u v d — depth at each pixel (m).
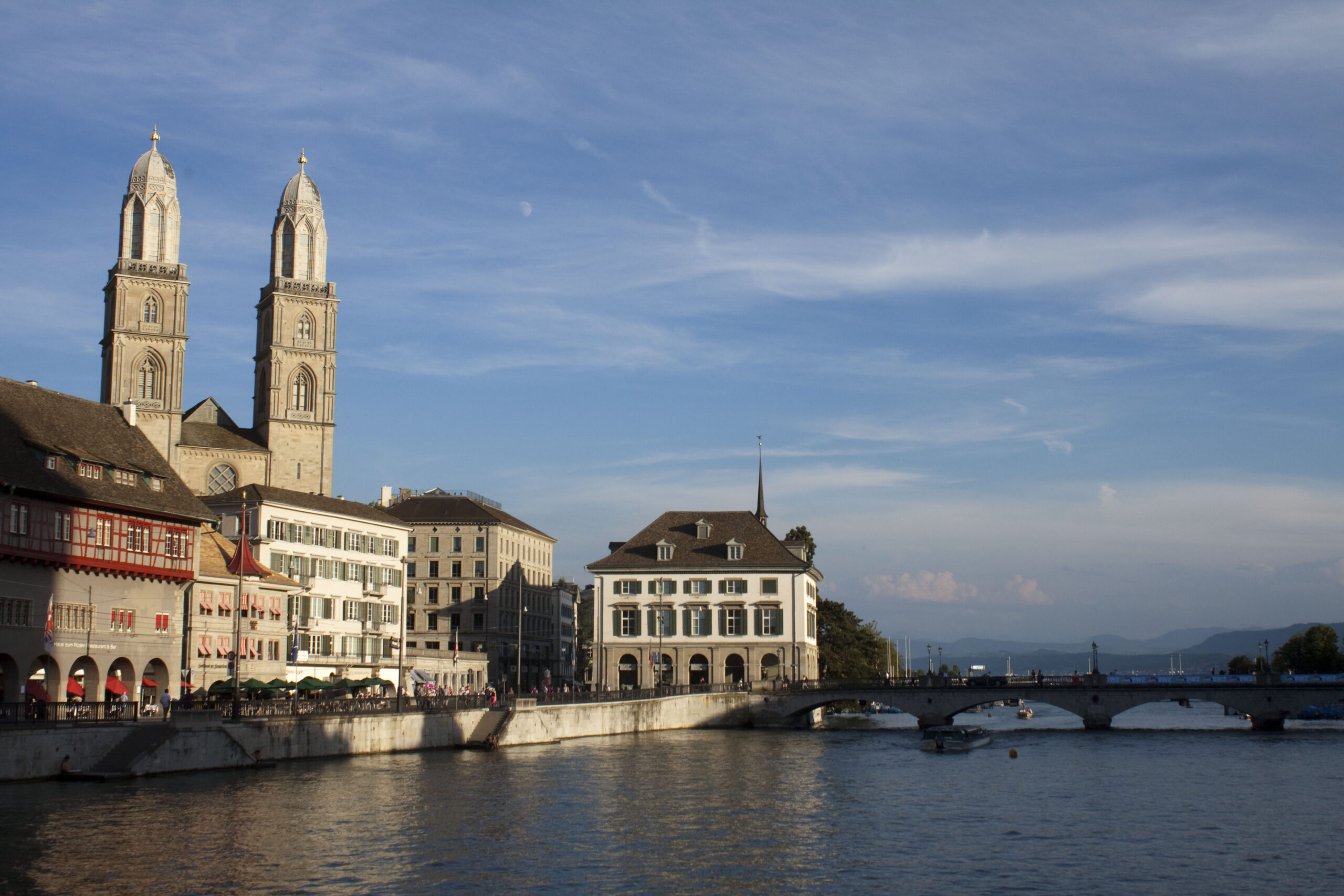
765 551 145.88
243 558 75.56
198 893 42.06
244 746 72.12
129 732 66.69
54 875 43.75
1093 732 122.88
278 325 158.75
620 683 144.50
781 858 49.69
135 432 90.44
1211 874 47.50
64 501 76.19
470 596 174.12
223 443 153.38
